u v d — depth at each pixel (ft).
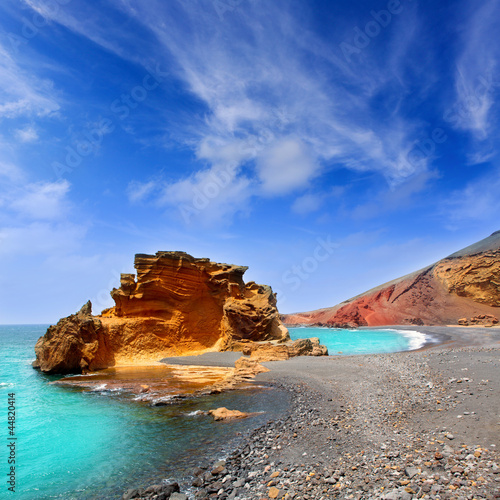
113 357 136.36
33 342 317.63
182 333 155.84
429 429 40.37
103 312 167.43
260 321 159.53
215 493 32.45
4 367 137.08
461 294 377.71
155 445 46.93
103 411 64.44
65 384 93.09
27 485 36.47
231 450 43.70
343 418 51.78
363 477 30.68
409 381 69.77
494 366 70.28
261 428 51.55
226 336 158.30
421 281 449.89
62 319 124.47
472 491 24.80
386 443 38.45
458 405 47.67
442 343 188.96
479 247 419.54
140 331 147.54
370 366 97.14
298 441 43.96
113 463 41.57
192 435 50.29
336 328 433.48
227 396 75.00
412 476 28.81
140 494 32.83
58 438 50.55
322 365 106.63
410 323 388.16
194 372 111.04
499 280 341.00
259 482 33.35
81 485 36.29
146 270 157.79
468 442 34.22
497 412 41.52
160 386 87.45
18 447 47.29
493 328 252.21
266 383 87.61
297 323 601.21
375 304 482.28
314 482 31.30
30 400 74.13
